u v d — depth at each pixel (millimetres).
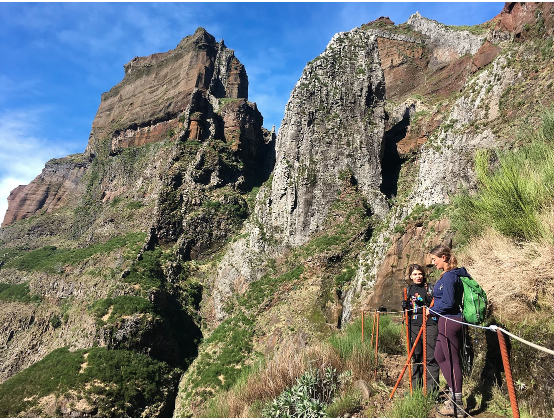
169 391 46688
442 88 61688
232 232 68812
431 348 7402
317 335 32438
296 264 44469
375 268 29219
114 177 112625
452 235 21203
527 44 24109
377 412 7688
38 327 72000
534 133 15820
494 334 7406
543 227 8602
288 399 8750
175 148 81938
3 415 42406
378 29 81375
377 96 51094
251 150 93438
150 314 52906
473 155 23172
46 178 151625
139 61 134750
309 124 50938
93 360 47719
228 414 10352
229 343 43031
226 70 118438
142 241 72000
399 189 47719
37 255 105625
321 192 47469
